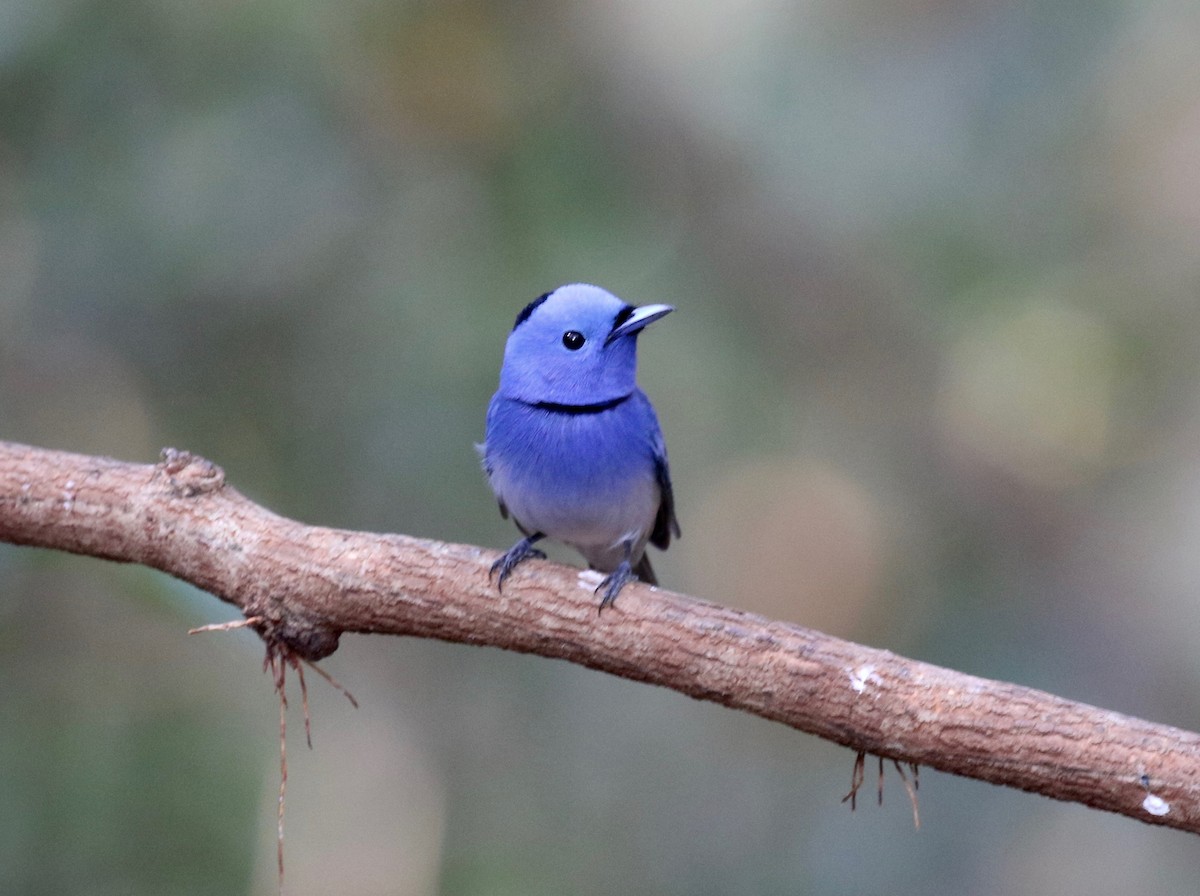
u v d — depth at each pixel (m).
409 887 12.56
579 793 12.70
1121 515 13.45
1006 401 13.35
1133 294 13.02
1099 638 13.16
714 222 12.77
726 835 12.62
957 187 12.53
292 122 10.90
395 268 11.15
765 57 12.53
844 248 12.92
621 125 12.16
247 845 10.19
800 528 13.68
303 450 11.14
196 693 10.57
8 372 10.87
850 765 12.54
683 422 12.74
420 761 12.76
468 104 11.38
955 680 6.11
